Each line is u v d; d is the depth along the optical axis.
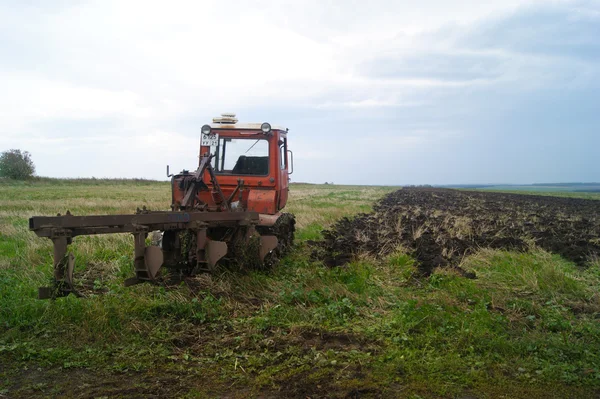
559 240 11.36
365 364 4.29
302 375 4.06
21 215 15.45
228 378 4.00
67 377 4.02
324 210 21.12
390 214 20.05
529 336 4.94
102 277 7.25
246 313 5.66
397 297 6.48
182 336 4.88
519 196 48.59
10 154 53.78
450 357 4.41
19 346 4.53
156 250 5.28
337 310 5.70
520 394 3.79
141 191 37.28
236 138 9.23
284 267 8.35
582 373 4.12
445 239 11.21
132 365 4.21
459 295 6.49
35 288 6.28
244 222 7.31
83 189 40.69
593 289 7.00
